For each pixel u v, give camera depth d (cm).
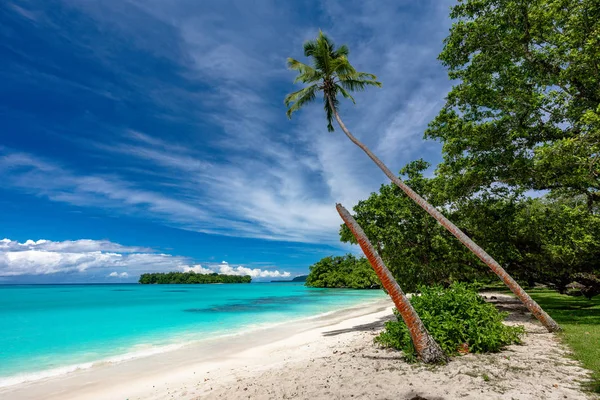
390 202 1747
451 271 1795
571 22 1249
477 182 1480
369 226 1680
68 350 1459
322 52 1942
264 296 5562
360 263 8131
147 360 1246
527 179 1432
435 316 910
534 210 1656
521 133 1379
